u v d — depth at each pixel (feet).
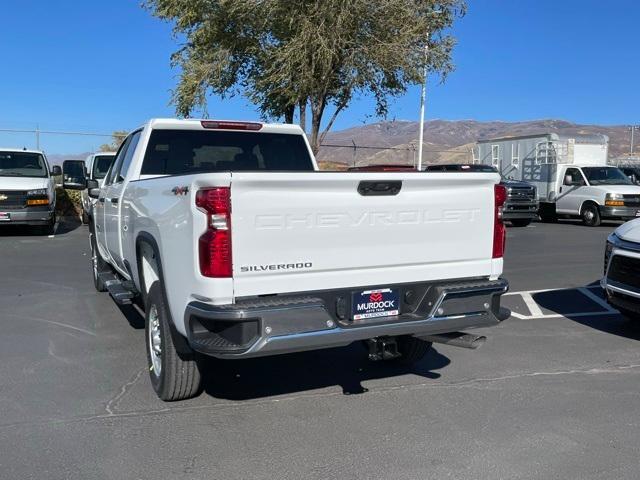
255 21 53.26
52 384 16.72
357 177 13.03
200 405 15.35
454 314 14.34
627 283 21.72
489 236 15.05
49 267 36.24
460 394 16.21
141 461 12.39
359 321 13.60
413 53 52.08
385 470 12.05
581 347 20.76
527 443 13.25
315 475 11.85
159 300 15.03
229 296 12.27
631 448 13.05
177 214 13.23
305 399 15.81
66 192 66.69
